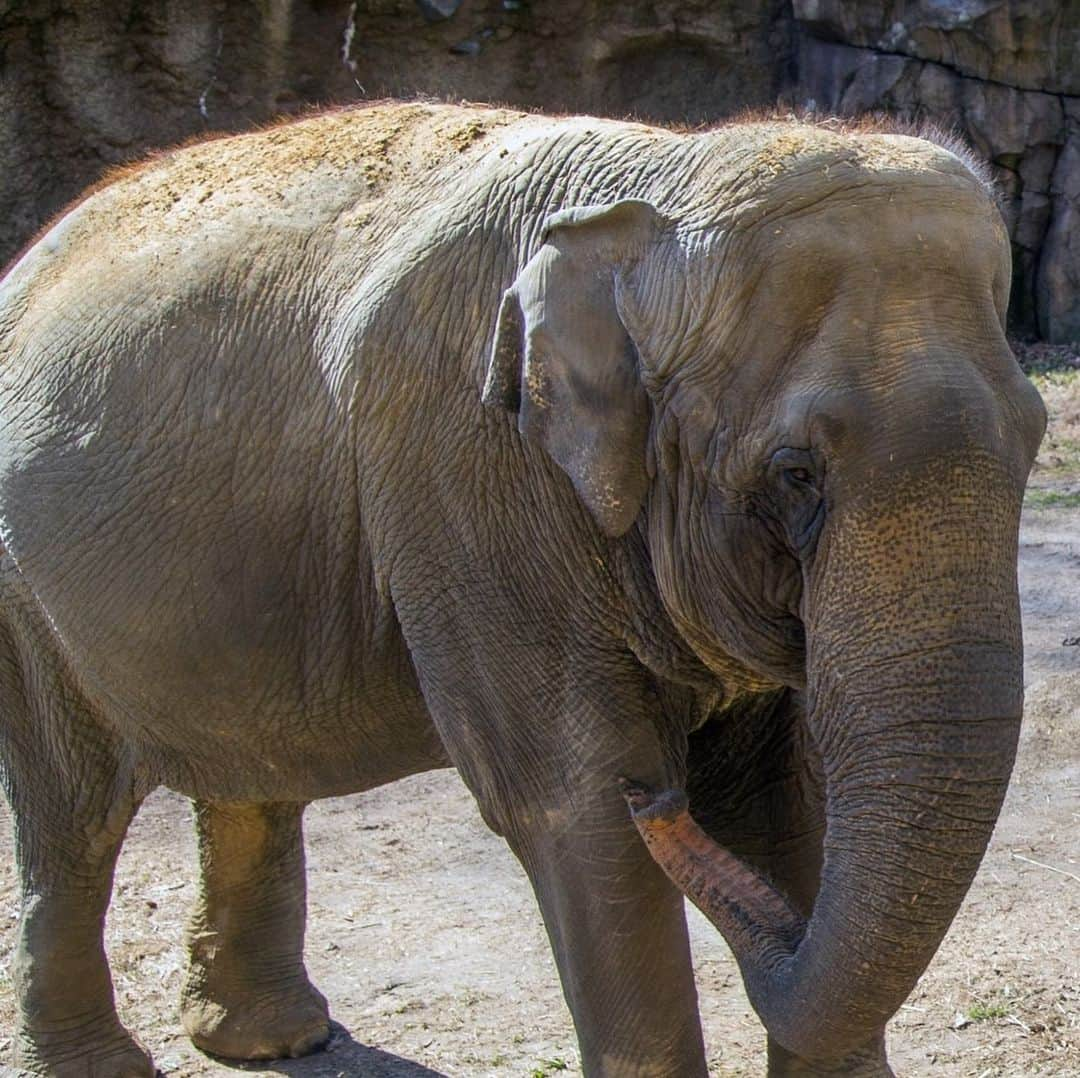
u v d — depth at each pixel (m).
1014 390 3.04
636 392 3.26
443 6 15.62
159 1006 5.25
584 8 15.90
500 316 3.37
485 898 6.01
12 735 4.71
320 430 3.90
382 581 3.85
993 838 6.42
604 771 3.59
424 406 3.71
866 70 15.29
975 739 2.92
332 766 4.26
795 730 3.87
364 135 4.18
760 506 3.15
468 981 5.36
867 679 2.96
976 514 2.92
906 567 2.93
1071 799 6.77
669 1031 3.62
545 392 3.26
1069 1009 4.99
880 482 2.94
